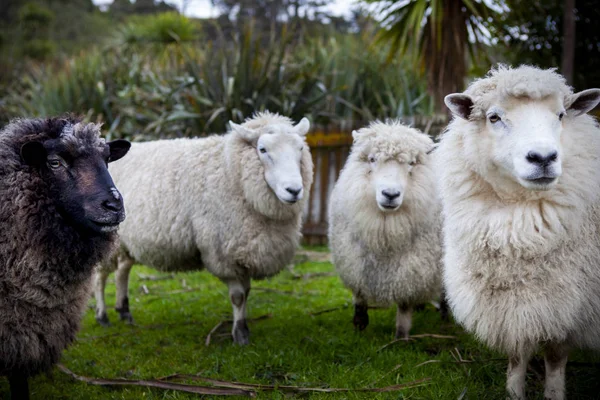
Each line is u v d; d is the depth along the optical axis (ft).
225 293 20.80
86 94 34.78
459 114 9.91
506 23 30.12
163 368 13.43
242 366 13.21
